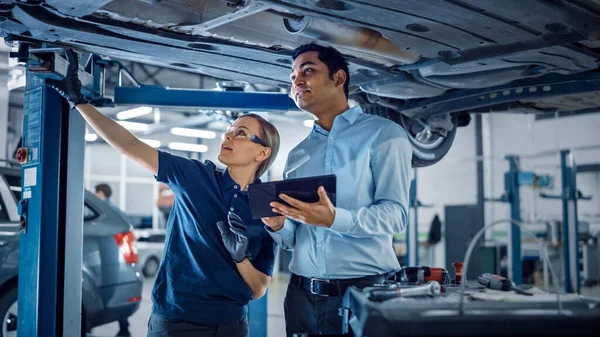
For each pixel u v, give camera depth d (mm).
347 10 1793
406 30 1940
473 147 12367
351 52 2262
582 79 2492
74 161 2727
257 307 3844
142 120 12773
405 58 2314
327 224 1598
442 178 12727
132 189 14469
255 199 1582
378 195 1892
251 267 2021
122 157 14109
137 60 2479
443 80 2553
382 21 1869
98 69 2756
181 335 1953
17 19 1946
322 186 1565
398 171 1887
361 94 3189
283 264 12070
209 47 2262
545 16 1786
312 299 1967
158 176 1995
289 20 2045
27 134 2719
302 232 2033
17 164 4648
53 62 2053
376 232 1752
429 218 12711
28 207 2686
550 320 1222
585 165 11047
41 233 2609
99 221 4312
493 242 9578
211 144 14102
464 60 2203
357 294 1468
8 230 4102
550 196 7578
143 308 6781
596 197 11125
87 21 1925
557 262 9617
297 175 2078
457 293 1526
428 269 1759
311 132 2131
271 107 3154
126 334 5180
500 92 2801
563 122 11383
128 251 4371
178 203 2064
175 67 2602
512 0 1684
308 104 1986
